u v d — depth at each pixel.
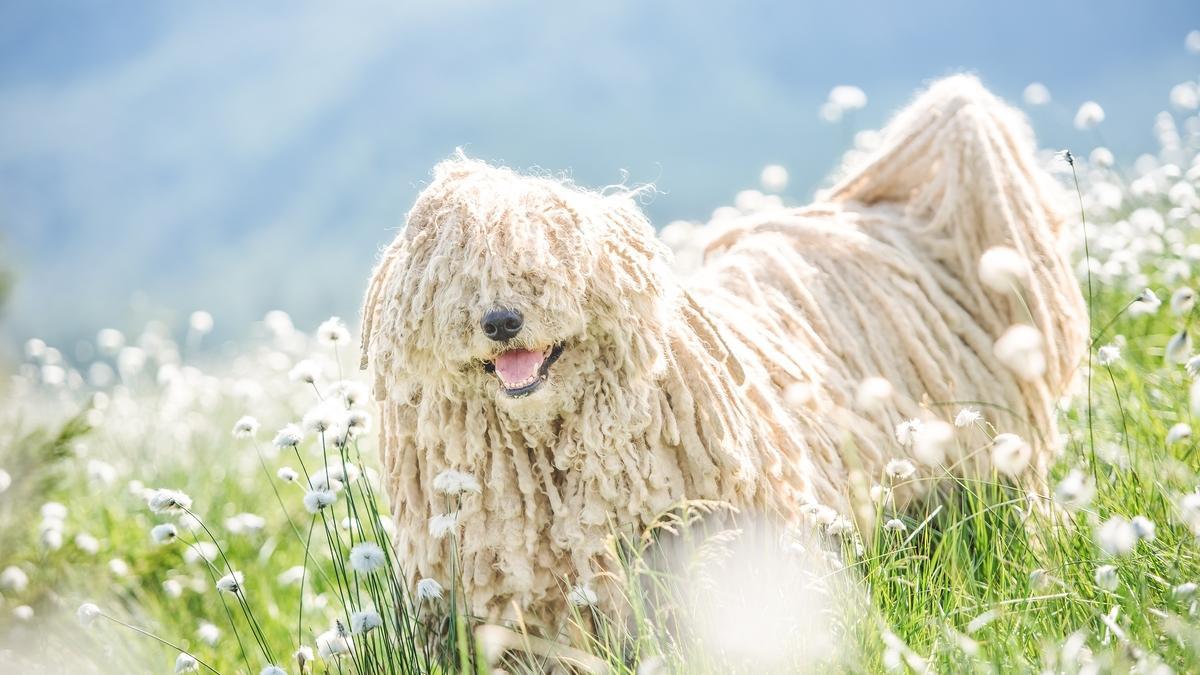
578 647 3.91
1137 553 3.87
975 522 4.41
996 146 5.05
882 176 5.40
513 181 3.99
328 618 5.08
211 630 4.64
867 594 3.79
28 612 4.36
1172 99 8.16
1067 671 3.29
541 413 3.83
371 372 4.12
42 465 4.28
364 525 5.69
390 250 4.14
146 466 7.27
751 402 4.19
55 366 8.89
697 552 3.71
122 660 4.74
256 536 6.05
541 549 3.94
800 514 4.11
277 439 4.16
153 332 10.44
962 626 3.84
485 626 3.90
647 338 3.88
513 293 3.74
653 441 3.93
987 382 4.86
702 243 5.53
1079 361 5.05
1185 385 5.05
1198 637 3.25
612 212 3.99
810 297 4.86
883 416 4.66
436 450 4.01
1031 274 4.85
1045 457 4.87
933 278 5.01
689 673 3.56
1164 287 6.36
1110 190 6.89
